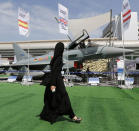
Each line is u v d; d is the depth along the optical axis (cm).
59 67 326
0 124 324
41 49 4406
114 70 1362
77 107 481
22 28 1098
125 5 966
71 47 1612
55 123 333
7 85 1116
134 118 372
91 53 1488
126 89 916
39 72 1543
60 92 327
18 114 398
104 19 1780
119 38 3941
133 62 1272
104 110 446
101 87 1020
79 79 1568
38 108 459
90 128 305
